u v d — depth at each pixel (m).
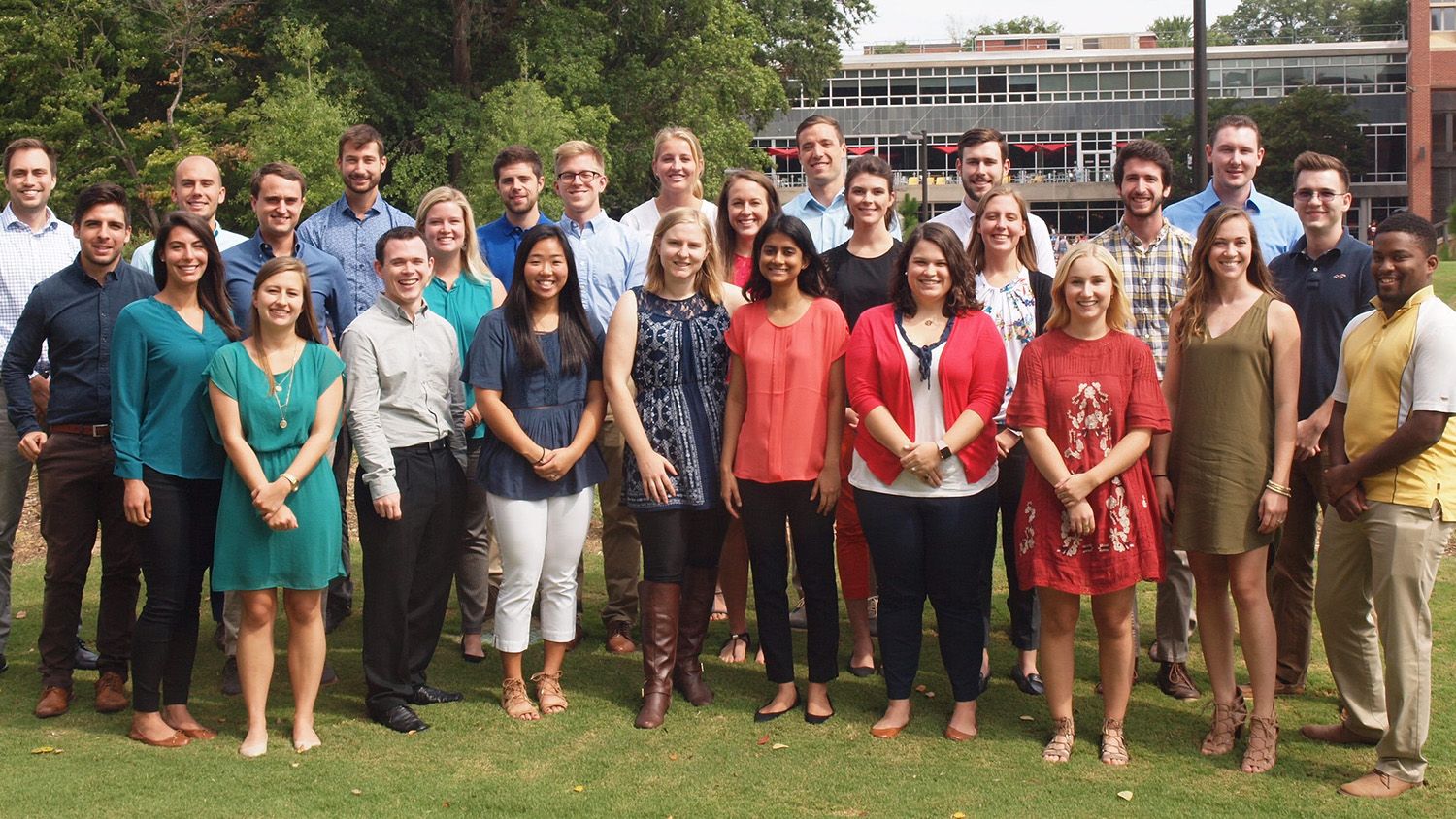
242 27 25.17
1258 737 4.27
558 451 4.73
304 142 19.89
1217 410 4.29
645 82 26.02
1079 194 62.22
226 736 4.62
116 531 4.93
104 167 21.16
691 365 4.79
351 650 5.75
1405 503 3.96
